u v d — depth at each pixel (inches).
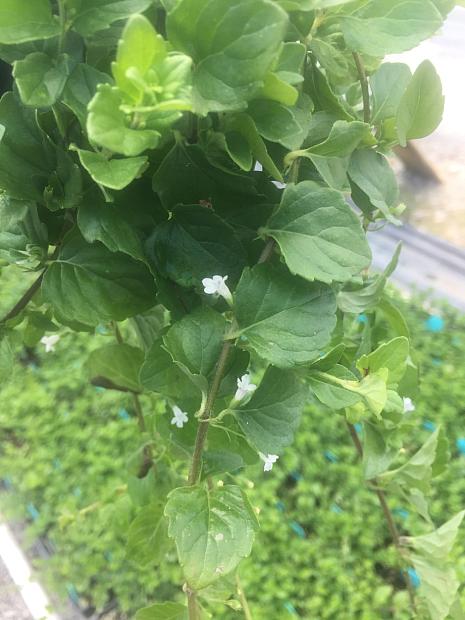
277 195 5.2
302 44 4.6
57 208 5.0
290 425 4.9
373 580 14.2
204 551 4.3
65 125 4.8
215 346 4.7
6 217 5.0
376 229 6.5
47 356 19.0
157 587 13.9
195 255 5.0
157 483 8.2
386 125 5.9
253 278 4.6
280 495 16.0
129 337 9.4
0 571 14.2
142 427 8.6
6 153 4.8
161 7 4.5
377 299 6.4
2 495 15.5
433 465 8.1
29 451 16.7
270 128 4.4
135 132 3.7
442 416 17.5
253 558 14.3
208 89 3.9
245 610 8.4
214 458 5.4
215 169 4.8
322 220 4.6
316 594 13.9
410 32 4.7
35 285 6.1
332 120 5.4
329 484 16.1
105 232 4.6
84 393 18.0
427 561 8.2
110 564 14.0
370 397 4.9
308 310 4.6
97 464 16.0
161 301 4.9
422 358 19.0
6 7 4.1
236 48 3.8
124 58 3.6
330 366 5.1
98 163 3.9
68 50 4.5
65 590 13.7
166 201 4.9
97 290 5.1
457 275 22.3
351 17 4.8
